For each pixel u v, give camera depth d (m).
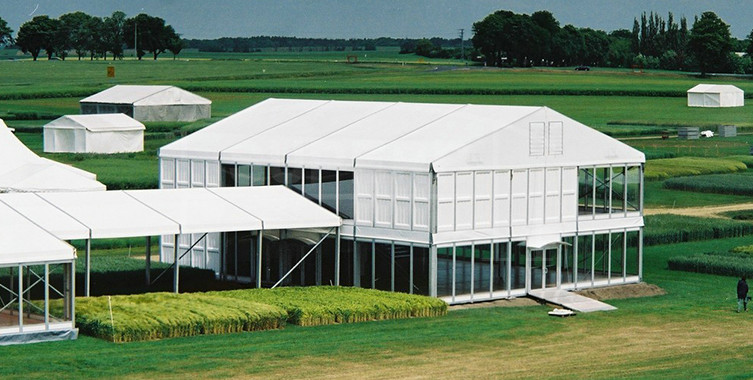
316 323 66.44
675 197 137.25
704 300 79.06
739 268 88.88
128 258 86.12
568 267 80.25
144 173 137.38
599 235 81.75
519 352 60.28
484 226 75.56
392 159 74.75
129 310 64.12
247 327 64.06
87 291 67.06
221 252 82.00
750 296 79.88
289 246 78.75
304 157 79.56
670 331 67.62
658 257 98.00
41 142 176.12
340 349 59.47
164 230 69.19
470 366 56.34
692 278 88.56
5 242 60.59
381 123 84.75
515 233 77.19
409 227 74.00
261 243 74.88
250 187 79.88
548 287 79.19
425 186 73.00
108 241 98.12
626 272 83.56
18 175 98.50
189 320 62.28
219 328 63.19
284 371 54.22
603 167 81.56
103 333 60.75
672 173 153.12
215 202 75.25
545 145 78.38
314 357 57.41
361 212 76.50
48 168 99.12
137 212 70.69
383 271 75.62
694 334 66.75
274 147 82.94
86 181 99.00
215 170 84.88
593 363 57.81
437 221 73.19
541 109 78.25
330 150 79.56
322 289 73.88
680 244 105.44
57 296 70.00
